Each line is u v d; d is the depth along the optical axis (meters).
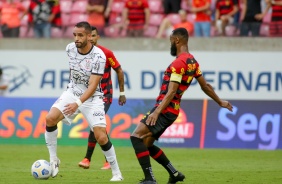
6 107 57.19
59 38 64.00
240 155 50.09
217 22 63.22
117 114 56.44
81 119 56.19
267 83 60.28
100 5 64.00
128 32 63.59
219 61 60.56
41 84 61.81
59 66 61.75
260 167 41.16
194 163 43.66
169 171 30.03
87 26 29.55
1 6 65.38
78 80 30.55
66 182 31.47
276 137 56.34
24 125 56.91
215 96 30.23
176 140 56.41
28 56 61.84
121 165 41.75
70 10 66.19
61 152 50.34
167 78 28.72
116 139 56.12
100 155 48.84
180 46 28.81
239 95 60.47
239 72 60.38
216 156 49.06
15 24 64.38
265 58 60.31
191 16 65.81
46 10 64.06
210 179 33.84
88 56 29.98
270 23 62.69
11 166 40.34
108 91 37.75
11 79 61.91
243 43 62.69
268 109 56.75
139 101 56.59
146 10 63.47
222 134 56.44
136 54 60.88
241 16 63.81
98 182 31.58
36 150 51.62
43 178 31.25
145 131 28.52
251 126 56.50
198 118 56.59
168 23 64.38
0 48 63.88
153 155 29.69
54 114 30.23
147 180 28.44
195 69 29.02
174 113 28.72
